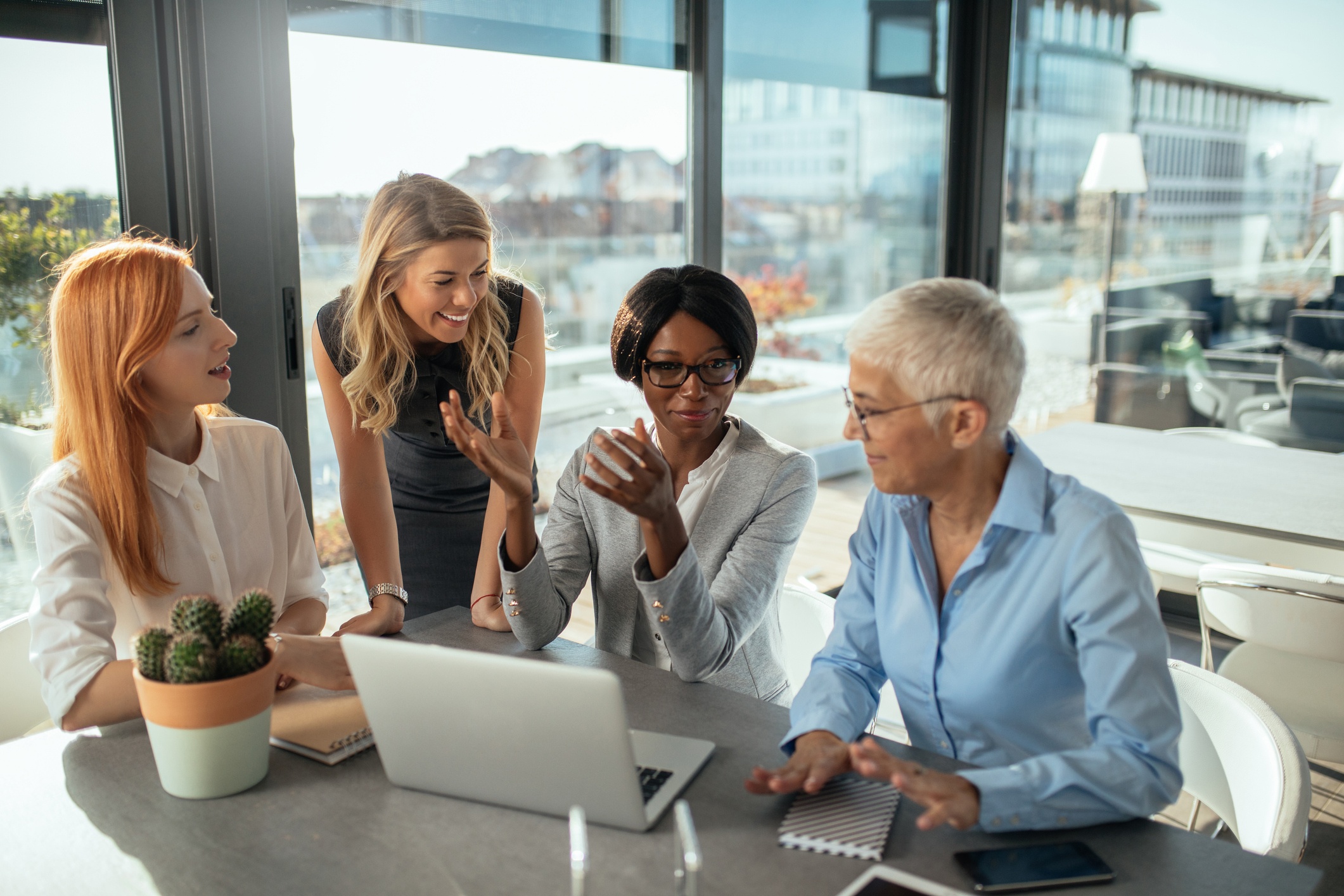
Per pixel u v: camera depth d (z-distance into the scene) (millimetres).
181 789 1141
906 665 1263
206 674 1112
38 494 1394
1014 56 4648
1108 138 4332
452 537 2240
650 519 1325
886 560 1296
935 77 4832
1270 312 3977
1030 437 3379
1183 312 4219
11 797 1153
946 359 1075
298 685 1445
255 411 2502
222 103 2336
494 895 961
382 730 1131
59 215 2229
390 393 1946
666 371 1533
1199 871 992
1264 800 1260
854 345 1133
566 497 1736
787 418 4938
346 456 1973
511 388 2113
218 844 1057
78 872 1012
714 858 1014
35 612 1353
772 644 1674
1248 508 2508
